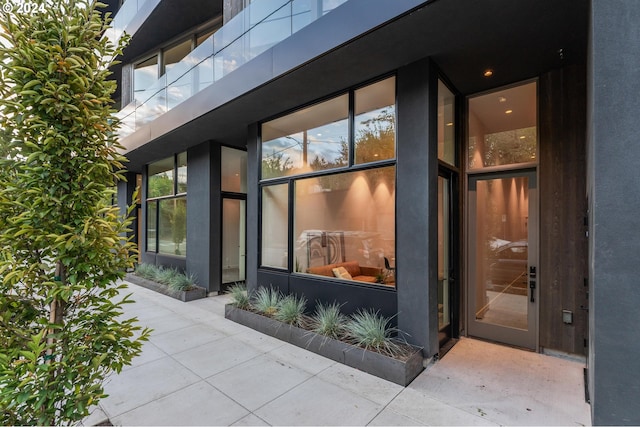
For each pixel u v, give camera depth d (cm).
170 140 680
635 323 190
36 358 145
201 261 690
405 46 324
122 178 203
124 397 282
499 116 411
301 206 518
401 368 299
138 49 941
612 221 197
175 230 815
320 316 413
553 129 370
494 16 276
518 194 395
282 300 482
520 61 351
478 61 353
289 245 504
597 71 204
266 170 550
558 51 330
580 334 349
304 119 487
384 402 273
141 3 848
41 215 156
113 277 187
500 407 265
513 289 395
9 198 159
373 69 373
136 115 794
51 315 174
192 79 582
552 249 368
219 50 517
